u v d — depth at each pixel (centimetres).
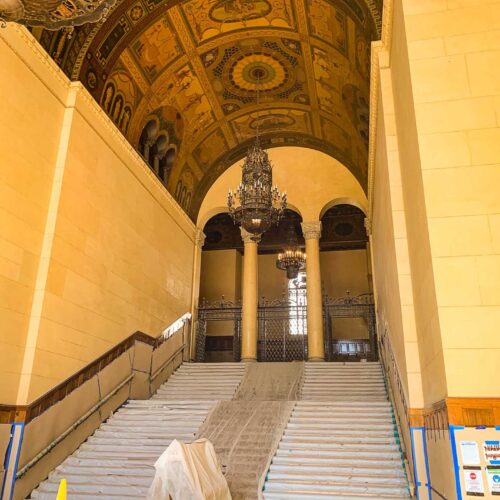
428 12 542
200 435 805
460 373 413
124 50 1008
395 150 670
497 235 450
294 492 629
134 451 789
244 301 1480
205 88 1291
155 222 1223
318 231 1506
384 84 708
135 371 1052
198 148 1462
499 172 470
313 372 1206
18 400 695
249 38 1159
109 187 989
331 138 1493
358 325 1933
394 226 637
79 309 853
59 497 302
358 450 727
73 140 863
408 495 613
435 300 445
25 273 740
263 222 963
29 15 396
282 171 1583
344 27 963
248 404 914
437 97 506
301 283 2083
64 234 820
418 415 567
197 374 1259
